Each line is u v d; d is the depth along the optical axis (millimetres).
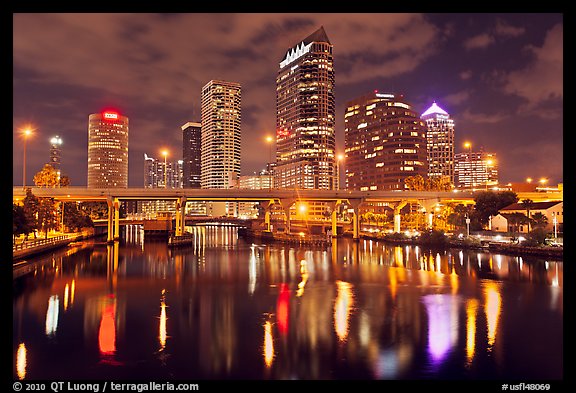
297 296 50531
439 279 61656
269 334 35812
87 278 63969
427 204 137500
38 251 88812
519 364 29281
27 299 49219
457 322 38875
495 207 121188
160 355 31188
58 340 34438
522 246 86750
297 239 129000
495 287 55125
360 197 136500
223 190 128875
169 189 125250
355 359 30203
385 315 41438
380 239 135625
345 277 64375
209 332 36344
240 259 89750
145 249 112062
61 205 130875
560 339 34125
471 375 27688
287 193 133500
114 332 36469
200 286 57375
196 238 164500
